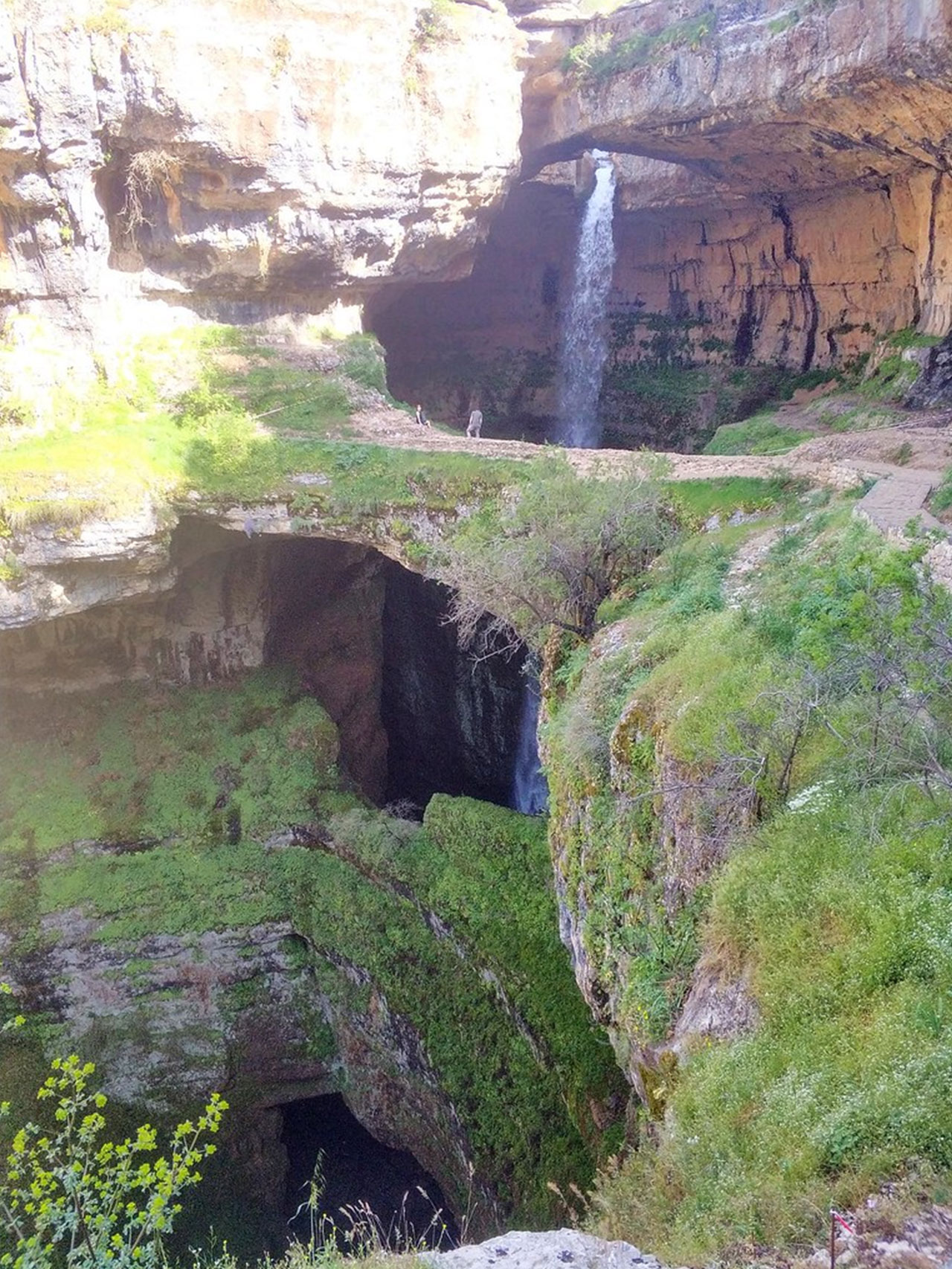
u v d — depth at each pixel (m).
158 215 31.83
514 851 25.89
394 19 32.12
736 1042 9.55
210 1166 29.75
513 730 39.00
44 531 27.39
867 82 26.28
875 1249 6.77
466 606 22.69
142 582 30.33
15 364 29.84
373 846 29.73
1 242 30.23
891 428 27.97
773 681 12.52
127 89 28.59
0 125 27.72
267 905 31.83
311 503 28.50
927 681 10.41
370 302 39.81
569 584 20.69
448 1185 26.77
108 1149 11.93
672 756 13.10
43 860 31.61
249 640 35.69
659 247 44.38
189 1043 31.08
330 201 32.41
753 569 18.66
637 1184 9.62
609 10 38.91
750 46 29.23
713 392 41.22
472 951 25.98
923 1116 7.42
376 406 33.41
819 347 38.41
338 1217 29.61
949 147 26.97
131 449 29.27
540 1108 22.81
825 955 9.36
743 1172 8.04
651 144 35.97
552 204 46.12
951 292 30.86
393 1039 28.58
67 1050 30.14
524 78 37.81
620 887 14.01
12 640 32.41
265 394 32.62
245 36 29.58
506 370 49.31
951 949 8.59
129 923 31.22
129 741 34.00
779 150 32.59
